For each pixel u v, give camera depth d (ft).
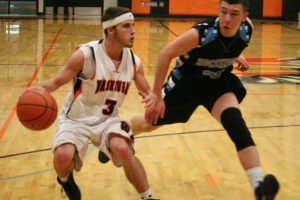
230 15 9.32
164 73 9.83
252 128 17.81
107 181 12.60
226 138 16.56
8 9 72.33
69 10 72.18
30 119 9.57
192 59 10.41
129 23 10.14
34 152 14.75
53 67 30.30
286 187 12.19
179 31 53.16
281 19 72.23
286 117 19.49
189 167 13.70
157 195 11.74
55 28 53.11
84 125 10.42
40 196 11.50
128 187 12.24
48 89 10.05
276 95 23.82
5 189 11.85
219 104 10.52
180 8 71.00
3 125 17.67
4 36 45.55
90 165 13.75
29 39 43.70
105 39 10.52
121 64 10.53
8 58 33.55
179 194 11.82
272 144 15.88
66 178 10.56
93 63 10.27
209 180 12.74
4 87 24.14
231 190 12.08
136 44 42.01
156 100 9.96
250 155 9.34
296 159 14.40
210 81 11.03
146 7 70.74
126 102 21.66
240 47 10.05
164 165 13.84
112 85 10.48
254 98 23.06
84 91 10.39
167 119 11.79
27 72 28.43
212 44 9.82
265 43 45.62
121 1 70.69
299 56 37.91
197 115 19.79
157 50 39.04
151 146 15.56
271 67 32.63
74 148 10.03
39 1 71.20
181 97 11.31
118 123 10.53
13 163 13.73
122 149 9.92
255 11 71.72
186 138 16.49
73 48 38.86
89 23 59.98
